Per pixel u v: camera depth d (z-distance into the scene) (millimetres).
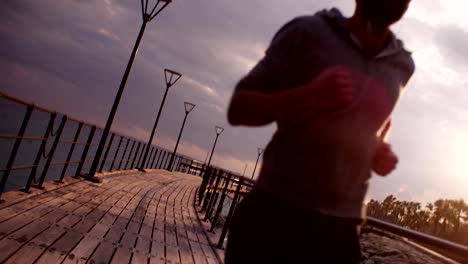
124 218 7430
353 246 1302
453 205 60219
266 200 1282
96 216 6836
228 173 9000
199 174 36094
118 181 12680
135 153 17281
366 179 1314
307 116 1184
